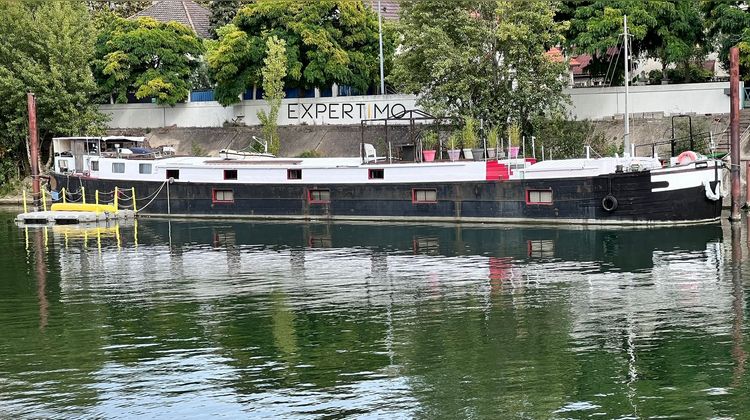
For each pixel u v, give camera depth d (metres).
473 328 28.41
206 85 78.94
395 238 45.81
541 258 39.19
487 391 23.23
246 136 70.75
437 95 60.25
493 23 59.88
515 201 49.25
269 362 25.56
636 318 29.11
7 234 50.38
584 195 47.59
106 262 40.88
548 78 58.84
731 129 46.72
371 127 66.38
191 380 24.28
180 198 56.41
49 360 26.06
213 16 88.12
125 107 76.19
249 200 55.03
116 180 57.81
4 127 71.44
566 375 24.19
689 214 46.69
